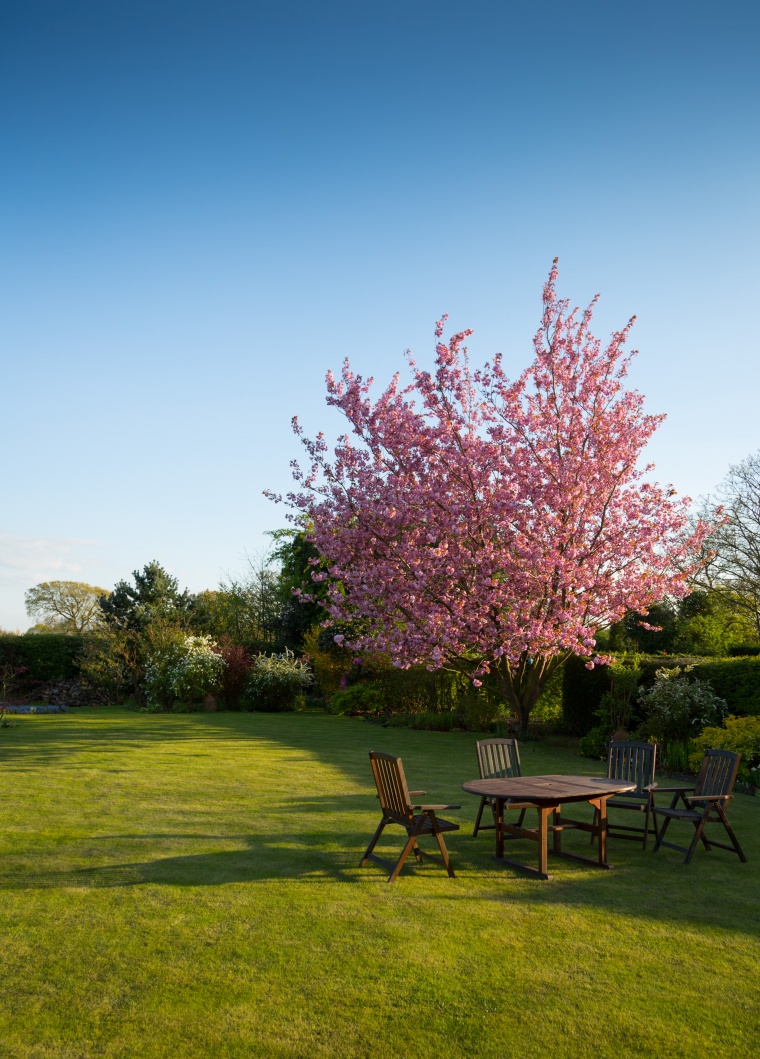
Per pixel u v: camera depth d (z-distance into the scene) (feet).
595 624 47.70
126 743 45.96
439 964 14.85
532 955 15.39
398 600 46.78
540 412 47.24
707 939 16.39
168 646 78.48
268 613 123.95
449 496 45.50
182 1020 12.63
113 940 15.78
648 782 25.66
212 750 43.70
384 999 13.39
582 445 46.78
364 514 46.29
